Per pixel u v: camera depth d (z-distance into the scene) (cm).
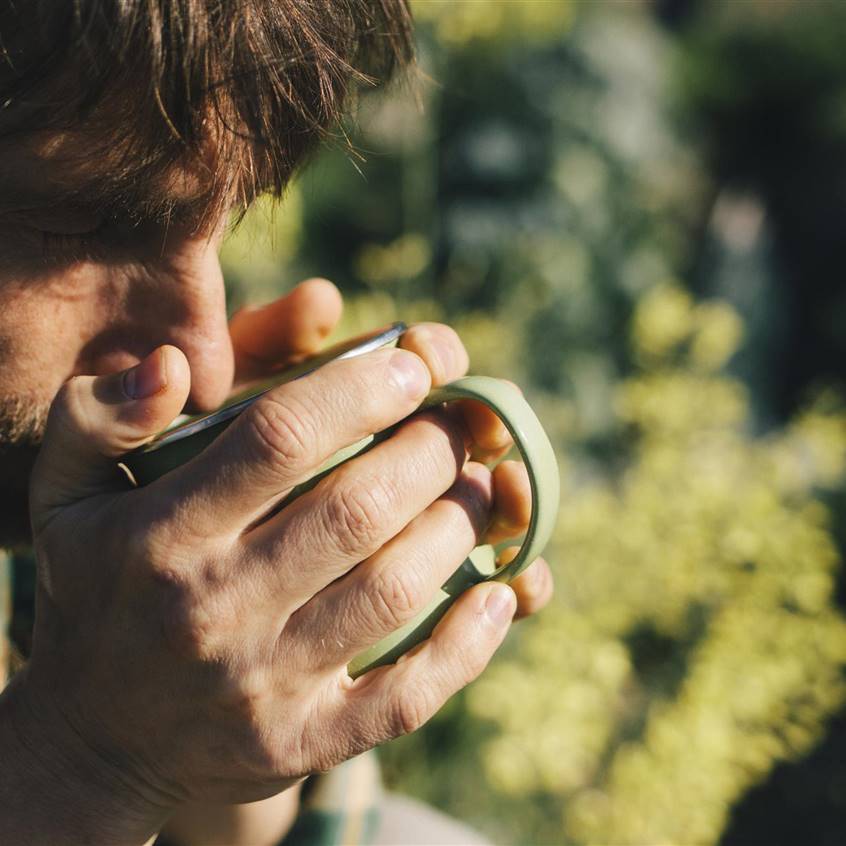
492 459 47
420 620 44
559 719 88
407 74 49
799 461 111
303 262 165
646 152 218
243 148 41
